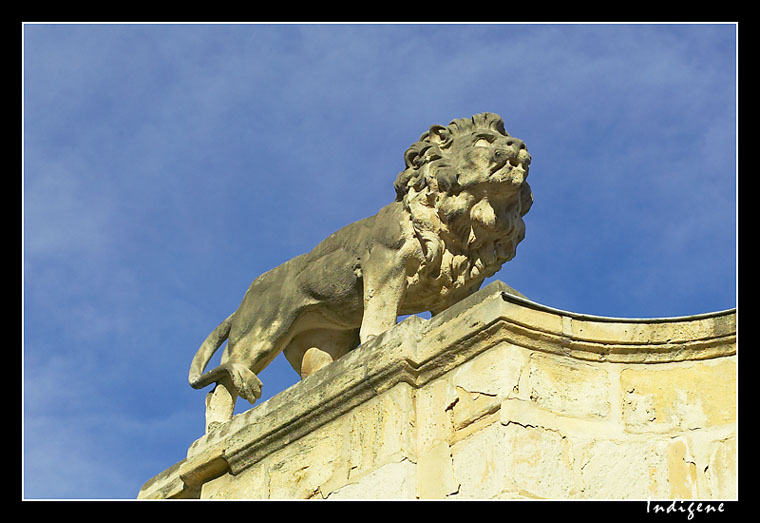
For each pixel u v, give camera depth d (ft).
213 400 55.72
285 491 50.49
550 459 45.78
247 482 52.03
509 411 46.01
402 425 48.06
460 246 53.16
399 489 47.11
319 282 54.95
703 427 47.06
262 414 52.54
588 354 47.93
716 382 47.67
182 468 54.03
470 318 48.06
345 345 56.70
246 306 57.11
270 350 55.98
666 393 47.67
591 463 46.16
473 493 45.78
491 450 45.85
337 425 50.14
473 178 52.16
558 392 47.06
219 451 52.90
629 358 48.06
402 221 53.36
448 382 48.06
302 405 50.98
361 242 54.19
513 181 52.08
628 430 47.01
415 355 48.96
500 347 47.11
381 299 52.80
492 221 52.39
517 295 48.37
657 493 46.09
